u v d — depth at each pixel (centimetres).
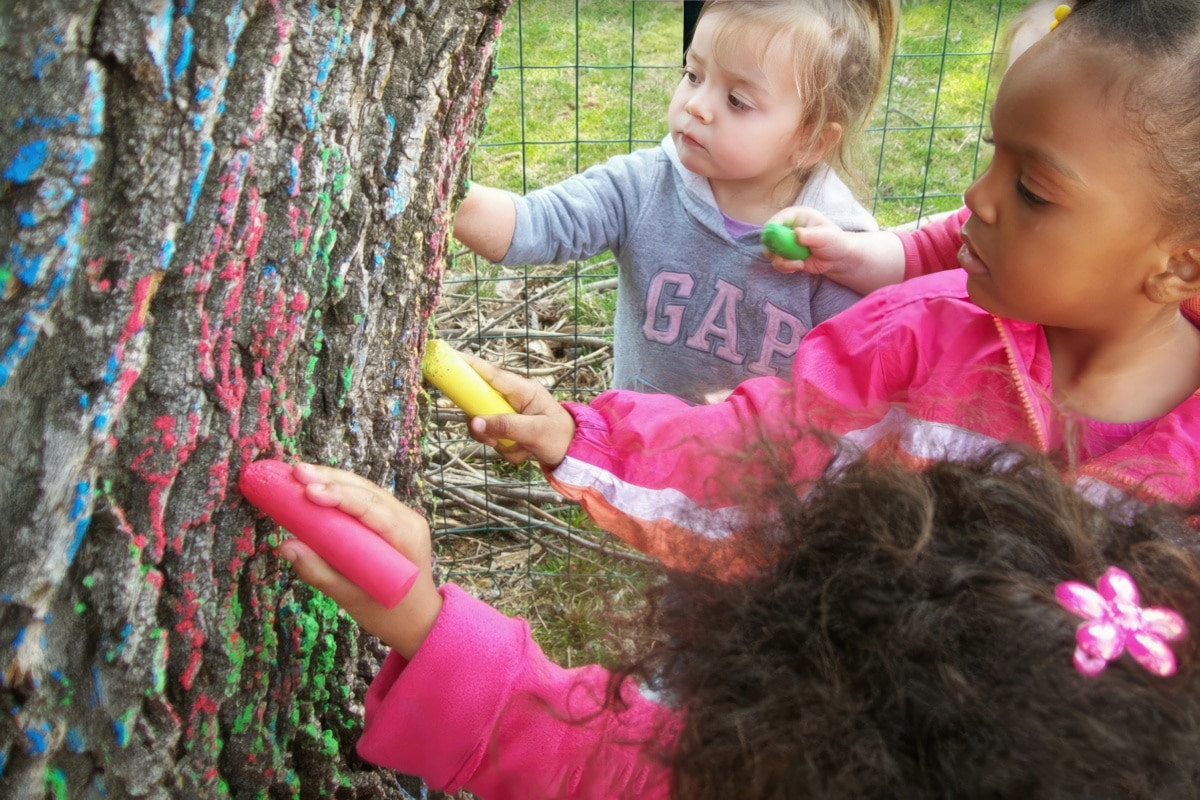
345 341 107
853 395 139
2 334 78
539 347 309
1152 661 70
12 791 91
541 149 397
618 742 88
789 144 179
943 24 450
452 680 98
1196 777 69
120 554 89
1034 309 115
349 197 99
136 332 82
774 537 85
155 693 96
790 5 168
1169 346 122
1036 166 105
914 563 75
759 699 75
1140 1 102
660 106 433
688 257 189
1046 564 77
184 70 78
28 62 72
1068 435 107
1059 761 67
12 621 85
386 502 97
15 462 81
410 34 102
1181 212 103
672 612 84
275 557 104
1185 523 89
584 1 512
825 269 178
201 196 83
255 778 113
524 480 273
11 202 75
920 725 70
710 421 133
